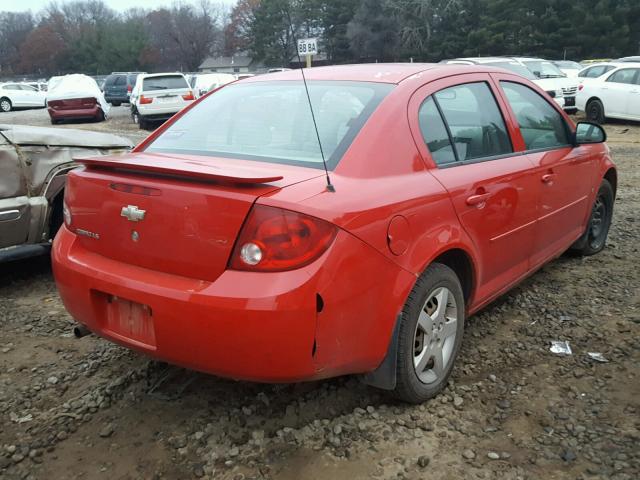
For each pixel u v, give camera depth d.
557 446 2.65
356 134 2.77
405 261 2.65
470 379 3.23
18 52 115.62
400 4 48.28
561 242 4.36
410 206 2.70
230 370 2.39
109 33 94.31
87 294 2.73
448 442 2.69
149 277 2.54
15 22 116.94
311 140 2.85
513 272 3.72
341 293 2.39
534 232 3.83
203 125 3.29
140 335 2.63
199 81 23.41
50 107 21.45
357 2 47.66
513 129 3.72
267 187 2.40
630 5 44.03
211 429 2.79
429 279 2.82
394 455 2.61
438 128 3.13
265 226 2.29
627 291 4.38
